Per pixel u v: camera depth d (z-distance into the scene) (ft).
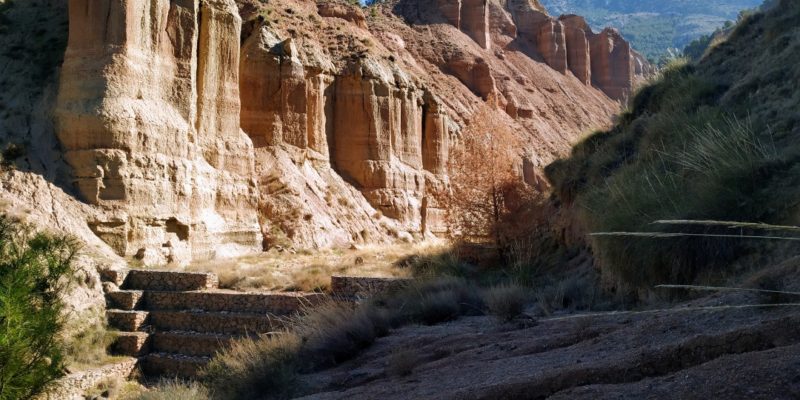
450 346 26.45
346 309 40.81
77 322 64.44
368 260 97.96
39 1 110.93
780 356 11.24
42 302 32.07
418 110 206.90
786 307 15.40
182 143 103.35
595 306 30.32
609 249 30.66
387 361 28.32
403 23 339.16
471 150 81.10
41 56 101.81
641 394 11.89
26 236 35.22
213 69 119.03
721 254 23.73
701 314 17.80
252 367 31.37
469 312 39.50
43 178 84.48
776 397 9.92
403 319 38.93
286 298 68.54
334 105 178.50
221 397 31.22
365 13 317.42
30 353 30.37
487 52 360.48
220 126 120.37
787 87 34.78
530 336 24.76
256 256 112.27
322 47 186.09
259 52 149.89
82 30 95.14
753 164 25.59
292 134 152.35
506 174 78.48
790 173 24.30
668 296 25.08
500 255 67.87
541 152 287.69
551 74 388.57
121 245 87.76
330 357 32.35
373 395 21.13
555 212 63.16
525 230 66.18
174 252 94.84
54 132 91.91
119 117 91.86
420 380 21.61
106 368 61.62
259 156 143.54
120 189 90.22
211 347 66.95
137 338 67.21
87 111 91.09
